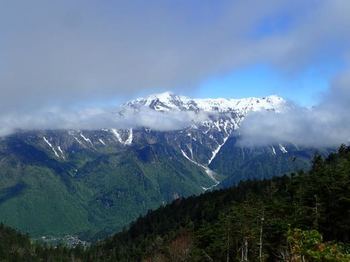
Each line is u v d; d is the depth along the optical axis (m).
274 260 81.56
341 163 91.56
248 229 83.06
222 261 99.88
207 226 108.81
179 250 153.00
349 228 72.94
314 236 35.09
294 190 100.56
